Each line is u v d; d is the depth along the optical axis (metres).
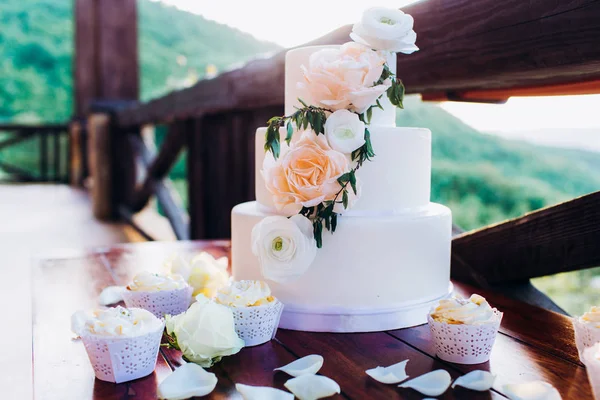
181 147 3.91
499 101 1.77
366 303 1.18
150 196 4.77
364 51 1.08
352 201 1.11
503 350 1.10
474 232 1.75
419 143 1.23
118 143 5.58
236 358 1.06
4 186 8.72
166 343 1.10
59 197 7.21
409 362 1.03
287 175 1.05
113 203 5.62
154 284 1.23
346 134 1.06
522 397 0.86
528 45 1.16
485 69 1.28
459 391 0.91
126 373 0.97
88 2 7.58
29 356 2.33
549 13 1.11
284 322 1.21
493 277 1.69
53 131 9.79
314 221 1.12
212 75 3.01
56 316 1.35
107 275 1.78
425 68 1.47
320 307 1.18
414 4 1.49
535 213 1.54
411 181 1.22
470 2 1.30
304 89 1.20
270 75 2.18
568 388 0.92
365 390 0.92
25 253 3.98
